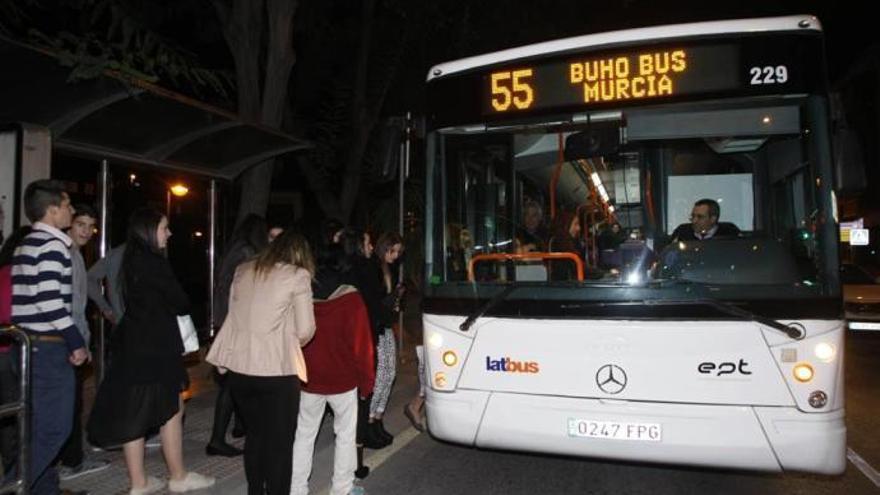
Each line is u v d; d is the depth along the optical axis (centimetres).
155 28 980
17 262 395
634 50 465
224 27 874
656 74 459
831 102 431
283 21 872
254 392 396
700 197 471
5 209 460
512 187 496
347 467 441
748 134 443
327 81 1270
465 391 460
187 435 581
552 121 483
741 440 400
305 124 1219
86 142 610
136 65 699
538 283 445
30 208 401
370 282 530
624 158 482
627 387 420
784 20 441
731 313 405
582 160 483
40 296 387
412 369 911
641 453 417
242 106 866
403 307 945
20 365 362
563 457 444
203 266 1459
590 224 480
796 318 397
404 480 518
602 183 483
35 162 469
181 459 445
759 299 403
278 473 393
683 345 412
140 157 671
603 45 473
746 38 444
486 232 497
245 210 861
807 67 432
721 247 421
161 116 608
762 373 399
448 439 465
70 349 395
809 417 392
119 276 471
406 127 572
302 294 397
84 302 468
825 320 396
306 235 438
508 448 450
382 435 589
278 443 394
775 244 417
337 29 1226
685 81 452
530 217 493
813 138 424
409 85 1302
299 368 397
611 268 459
